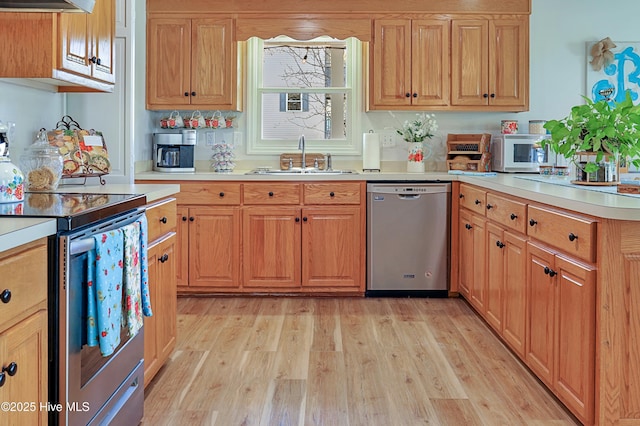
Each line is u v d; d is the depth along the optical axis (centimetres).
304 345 305
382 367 273
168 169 422
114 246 170
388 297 412
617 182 276
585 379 199
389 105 432
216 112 461
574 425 213
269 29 425
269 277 407
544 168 357
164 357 261
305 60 473
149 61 427
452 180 404
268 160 468
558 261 223
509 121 438
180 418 219
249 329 333
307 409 228
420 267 408
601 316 191
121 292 177
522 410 227
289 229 404
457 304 392
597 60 457
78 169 274
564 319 218
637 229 189
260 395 241
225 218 404
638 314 191
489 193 323
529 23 436
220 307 382
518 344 273
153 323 242
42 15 221
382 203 403
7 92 243
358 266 407
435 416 221
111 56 275
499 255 303
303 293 413
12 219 144
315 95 473
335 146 471
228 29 425
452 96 431
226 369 270
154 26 425
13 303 127
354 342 310
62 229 148
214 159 439
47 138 266
